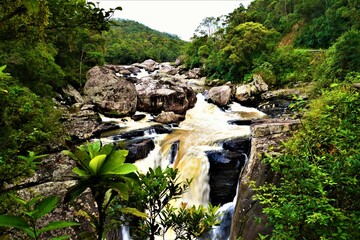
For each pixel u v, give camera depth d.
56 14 2.54
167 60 70.62
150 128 14.47
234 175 10.12
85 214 1.48
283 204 3.10
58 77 16.81
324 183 3.01
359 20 26.52
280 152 7.14
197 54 43.34
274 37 29.22
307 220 2.66
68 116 14.21
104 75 18.50
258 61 27.05
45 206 1.13
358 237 2.76
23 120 4.08
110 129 14.34
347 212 3.02
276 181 6.48
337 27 31.52
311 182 3.00
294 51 26.84
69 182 7.19
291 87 22.25
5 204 2.95
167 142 12.48
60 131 8.73
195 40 46.03
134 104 17.58
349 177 3.02
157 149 12.27
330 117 4.14
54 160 7.94
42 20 2.44
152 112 18.19
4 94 3.68
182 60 49.25
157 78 25.28
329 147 4.24
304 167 3.14
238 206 7.28
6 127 3.86
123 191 1.20
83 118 14.41
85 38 22.56
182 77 35.59
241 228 6.66
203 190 10.42
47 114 10.52
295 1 46.88
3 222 0.99
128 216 2.00
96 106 17.70
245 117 16.89
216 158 10.48
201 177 10.52
